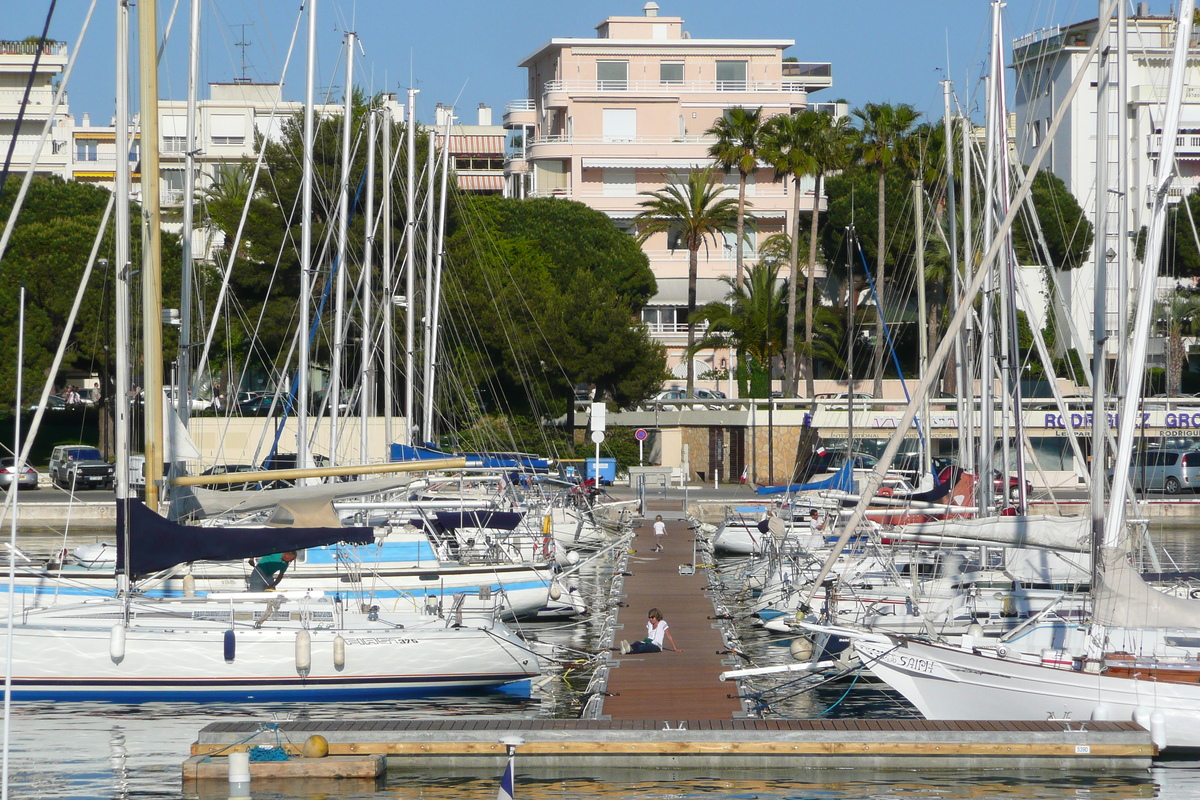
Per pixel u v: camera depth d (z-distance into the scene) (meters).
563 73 149.12
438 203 84.38
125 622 31.77
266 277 89.94
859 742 26.61
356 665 32.22
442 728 27.23
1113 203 35.44
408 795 24.89
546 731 26.89
